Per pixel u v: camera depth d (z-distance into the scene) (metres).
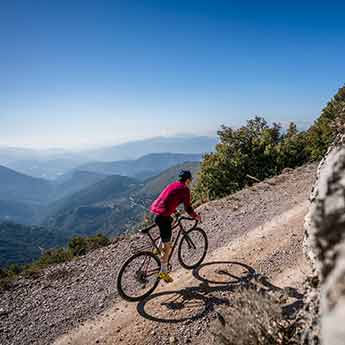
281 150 21.28
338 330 1.36
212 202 13.17
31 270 8.51
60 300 6.88
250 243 8.52
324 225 1.95
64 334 5.73
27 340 5.65
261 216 10.63
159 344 5.15
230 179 21.47
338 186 2.04
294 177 15.28
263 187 14.33
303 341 2.71
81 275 7.98
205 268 7.43
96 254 9.28
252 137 22.80
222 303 5.91
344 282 1.49
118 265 8.38
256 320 3.60
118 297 6.72
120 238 10.69
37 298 7.02
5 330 5.95
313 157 19.34
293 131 23.09
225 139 22.70
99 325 5.86
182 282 6.94
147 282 6.52
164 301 6.28
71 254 10.57
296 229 8.92
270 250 7.85
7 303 6.87
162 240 6.52
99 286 7.33
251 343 3.46
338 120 6.98
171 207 6.43
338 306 1.44
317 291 2.77
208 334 5.17
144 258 6.59
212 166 22.03
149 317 5.84
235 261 7.57
